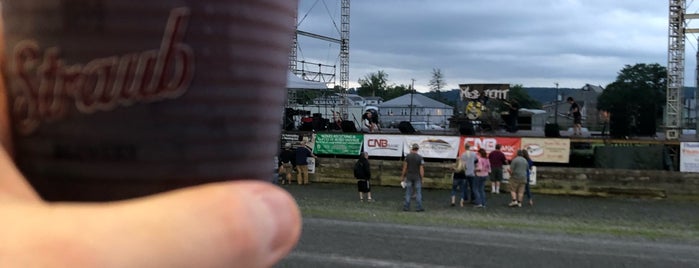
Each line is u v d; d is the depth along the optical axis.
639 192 18.73
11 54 0.79
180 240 0.75
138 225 0.74
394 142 21.75
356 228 11.27
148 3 0.74
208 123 0.77
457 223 12.39
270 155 0.88
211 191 0.78
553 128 22.25
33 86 0.77
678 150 19.55
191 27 0.75
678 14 31.52
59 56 0.75
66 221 0.73
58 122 0.76
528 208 16.14
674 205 17.31
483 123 27.72
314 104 38.78
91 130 0.75
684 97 33.50
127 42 0.74
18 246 0.71
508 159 20.34
